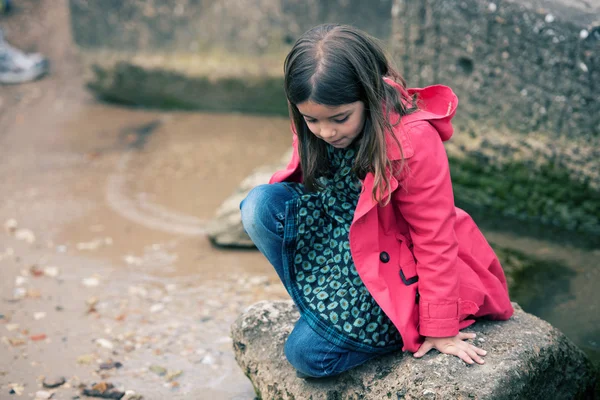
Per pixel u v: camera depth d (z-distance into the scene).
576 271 3.04
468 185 3.74
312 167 1.95
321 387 2.04
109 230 3.85
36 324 2.92
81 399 2.42
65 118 5.73
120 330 2.88
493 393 1.81
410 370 1.90
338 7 4.94
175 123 5.51
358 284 1.94
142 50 5.67
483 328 2.06
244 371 2.29
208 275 3.32
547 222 3.47
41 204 4.21
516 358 1.92
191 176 4.52
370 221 1.85
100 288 3.23
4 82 6.50
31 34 7.38
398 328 1.84
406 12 3.77
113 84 5.86
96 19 5.75
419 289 1.88
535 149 3.41
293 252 2.00
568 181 3.32
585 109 3.16
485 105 3.57
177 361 2.66
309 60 1.69
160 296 3.15
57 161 4.89
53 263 3.49
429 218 1.81
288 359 2.01
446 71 3.71
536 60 3.27
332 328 1.92
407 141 1.78
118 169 4.70
